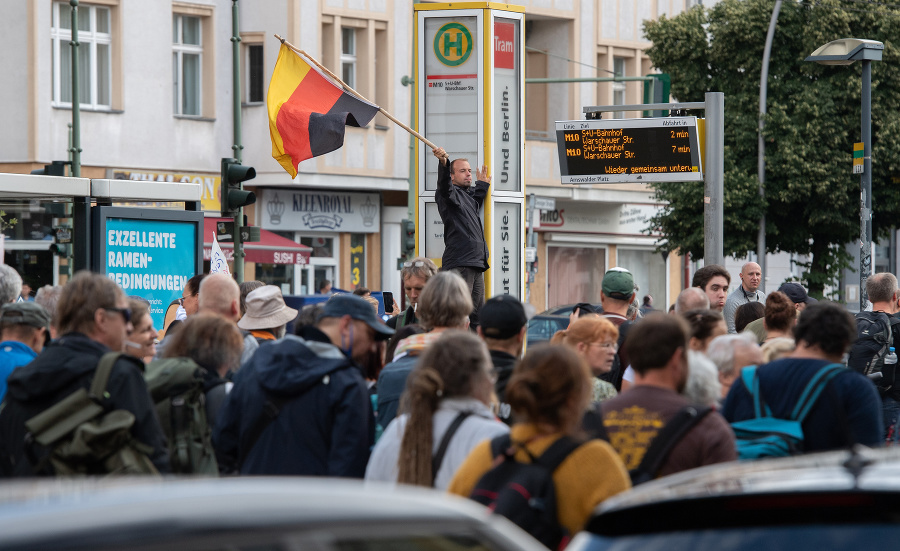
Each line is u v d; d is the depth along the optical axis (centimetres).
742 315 1194
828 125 3606
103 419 631
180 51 3581
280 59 1642
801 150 3584
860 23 3638
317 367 690
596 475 507
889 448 440
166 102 3512
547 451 511
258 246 3588
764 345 859
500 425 584
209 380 776
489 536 329
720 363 777
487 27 1797
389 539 305
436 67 1822
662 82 3139
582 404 521
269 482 327
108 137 3391
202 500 299
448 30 1814
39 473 628
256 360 709
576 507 506
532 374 518
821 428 691
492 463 525
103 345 666
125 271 1708
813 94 3612
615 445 589
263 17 3631
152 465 643
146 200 1761
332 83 1639
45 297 962
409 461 573
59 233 2070
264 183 3650
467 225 1409
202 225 1792
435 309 769
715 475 411
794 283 1348
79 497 306
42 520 279
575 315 1042
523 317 706
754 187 3628
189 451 716
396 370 750
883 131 3594
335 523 297
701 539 368
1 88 3272
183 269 1778
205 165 3600
